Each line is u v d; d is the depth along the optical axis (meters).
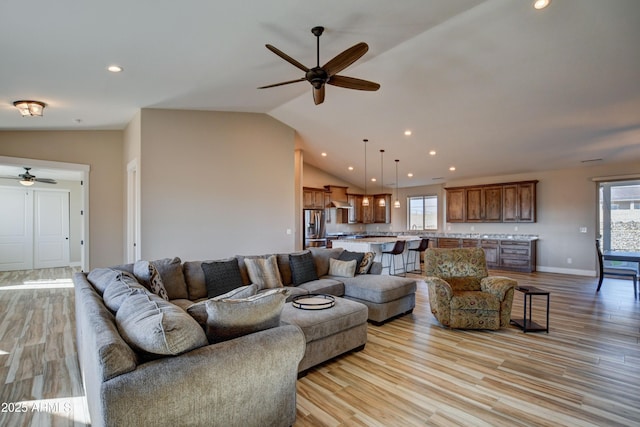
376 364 2.91
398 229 10.86
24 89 3.36
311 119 6.14
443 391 2.44
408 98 5.11
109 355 1.33
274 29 2.72
